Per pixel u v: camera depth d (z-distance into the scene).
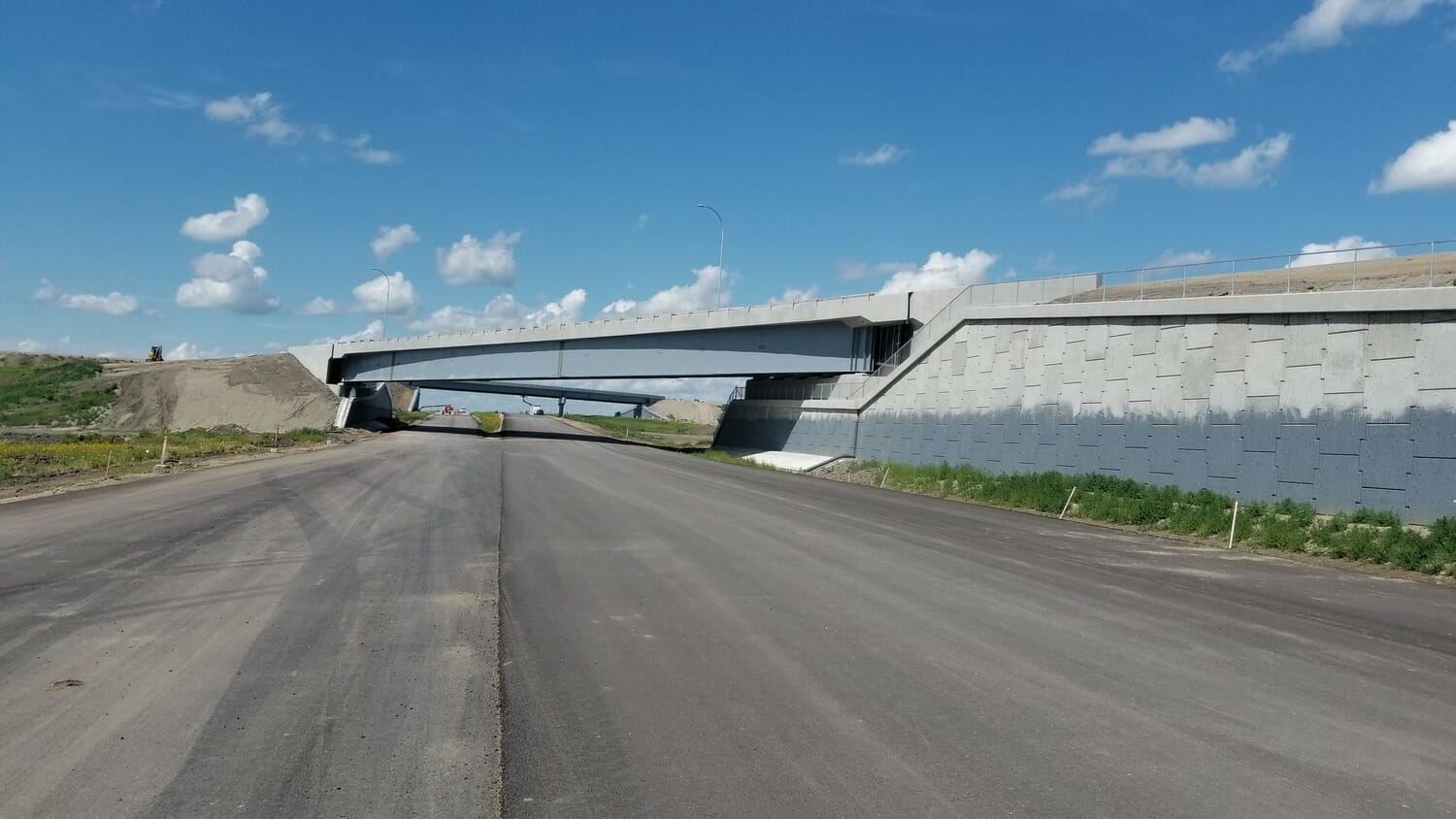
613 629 8.83
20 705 6.26
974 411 34.62
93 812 4.59
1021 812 4.66
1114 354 27.92
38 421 64.81
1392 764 5.45
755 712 6.31
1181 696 6.82
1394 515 18.77
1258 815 4.66
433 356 74.50
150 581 10.74
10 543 13.31
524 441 62.91
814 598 10.44
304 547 13.59
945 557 14.05
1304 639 9.02
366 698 6.57
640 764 5.35
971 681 7.12
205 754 5.43
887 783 5.05
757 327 52.56
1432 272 20.69
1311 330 21.80
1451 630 9.84
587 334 62.56
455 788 4.98
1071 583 12.01
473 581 11.22
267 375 76.88
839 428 46.19
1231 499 22.81
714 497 23.91
